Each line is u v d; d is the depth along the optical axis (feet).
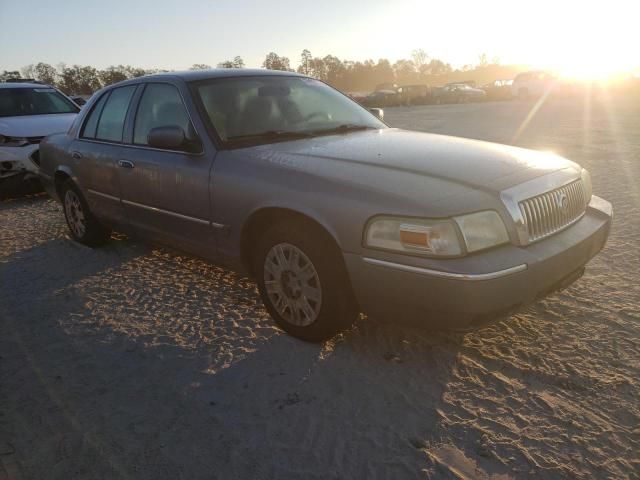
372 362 10.00
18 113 27.78
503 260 8.52
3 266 16.20
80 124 16.81
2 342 11.44
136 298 13.35
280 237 10.30
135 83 14.76
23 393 9.55
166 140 11.78
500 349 10.27
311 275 10.07
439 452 7.67
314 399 8.99
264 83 13.85
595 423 8.12
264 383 9.50
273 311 11.05
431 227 8.39
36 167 25.02
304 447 7.88
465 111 81.20
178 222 12.84
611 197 20.71
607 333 10.64
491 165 9.98
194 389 9.44
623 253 14.80
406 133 13.12
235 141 11.92
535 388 9.02
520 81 107.55
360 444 7.88
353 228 9.12
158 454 7.88
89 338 11.43
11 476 7.55
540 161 10.69
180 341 11.12
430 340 10.66
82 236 17.52
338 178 9.68
